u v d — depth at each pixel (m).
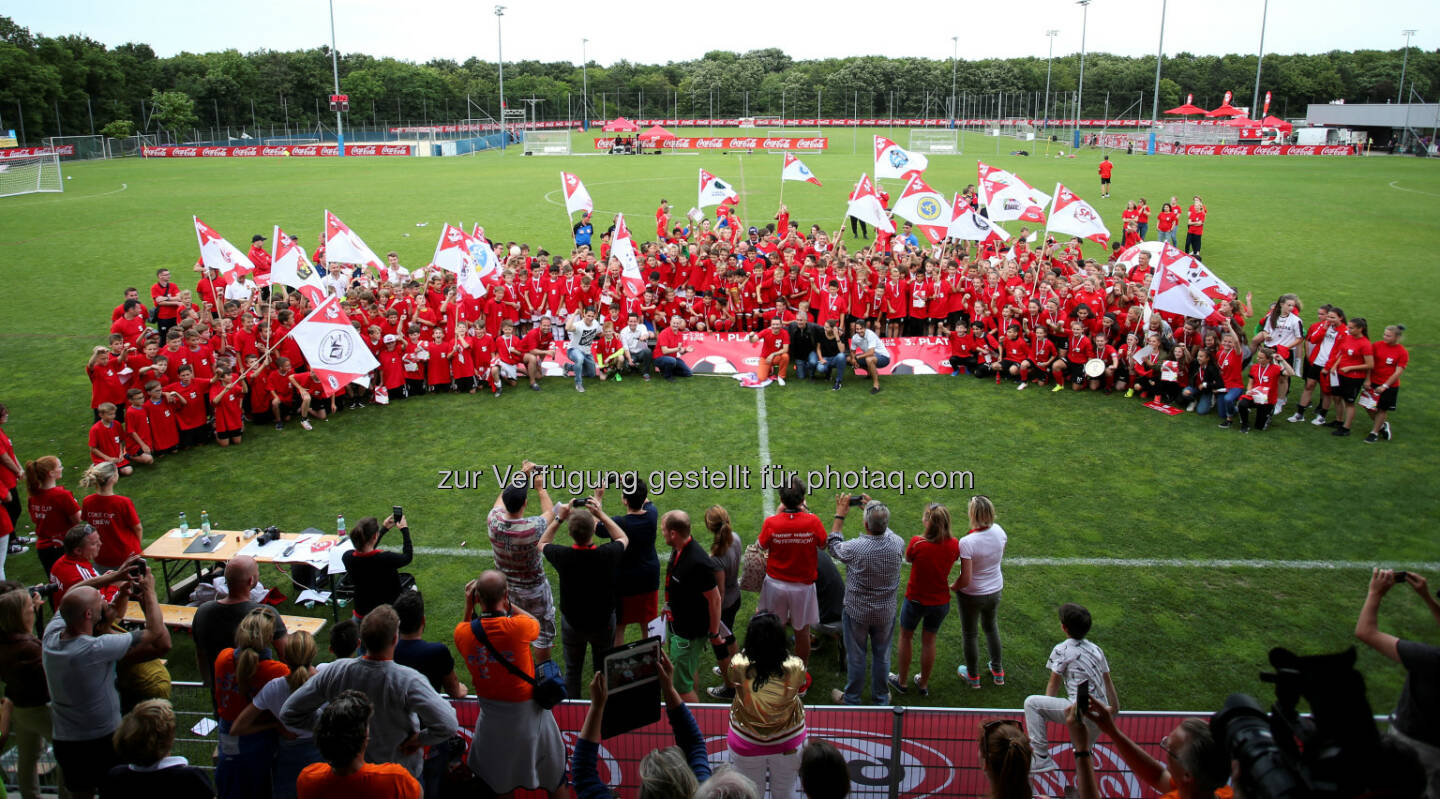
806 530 8.51
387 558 7.99
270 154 84.88
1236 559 11.30
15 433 15.92
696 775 5.37
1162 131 100.19
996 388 18.19
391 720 5.87
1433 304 23.88
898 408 17.00
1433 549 11.52
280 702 6.08
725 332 21.50
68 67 97.56
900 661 8.84
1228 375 15.83
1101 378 17.86
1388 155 75.75
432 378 18.00
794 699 6.29
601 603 7.93
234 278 20.67
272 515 12.65
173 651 9.57
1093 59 167.88
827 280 20.39
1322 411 15.88
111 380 14.98
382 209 43.88
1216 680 8.95
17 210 43.84
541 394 18.05
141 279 28.39
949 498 13.05
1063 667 7.02
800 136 106.25
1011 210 23.16
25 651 6.75
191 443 15.30
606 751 7.06
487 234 36.91
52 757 7.25
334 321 14.31
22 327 22.77
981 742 5.12
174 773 5.55
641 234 37.06
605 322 18.97
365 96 133.12
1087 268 20.55
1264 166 64.12
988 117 164.50
